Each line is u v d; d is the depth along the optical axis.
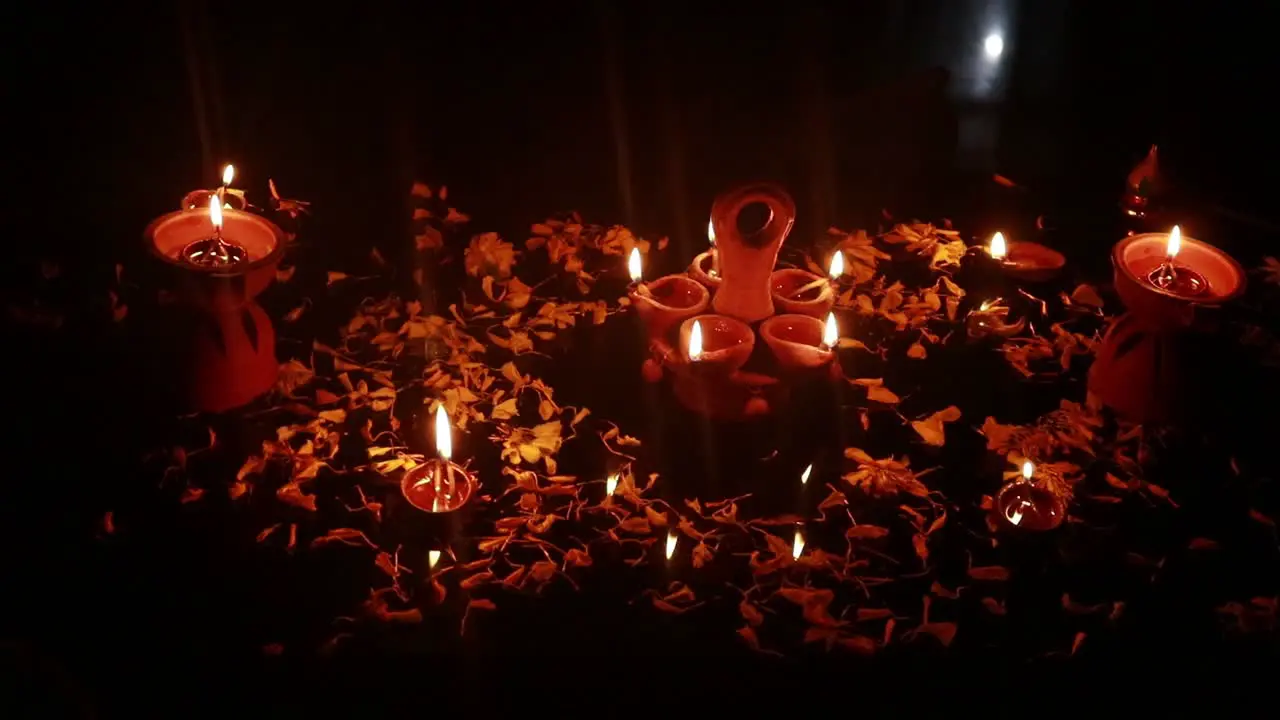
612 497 0.90
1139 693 0.80
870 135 1.29
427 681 0.78
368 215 1.18
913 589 0.85
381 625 0.81
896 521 0.90
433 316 1.04
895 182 1.25
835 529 0.89
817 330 0.94
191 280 0.87
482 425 0.96
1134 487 0.92
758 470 0.93
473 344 1.02
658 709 0.77
